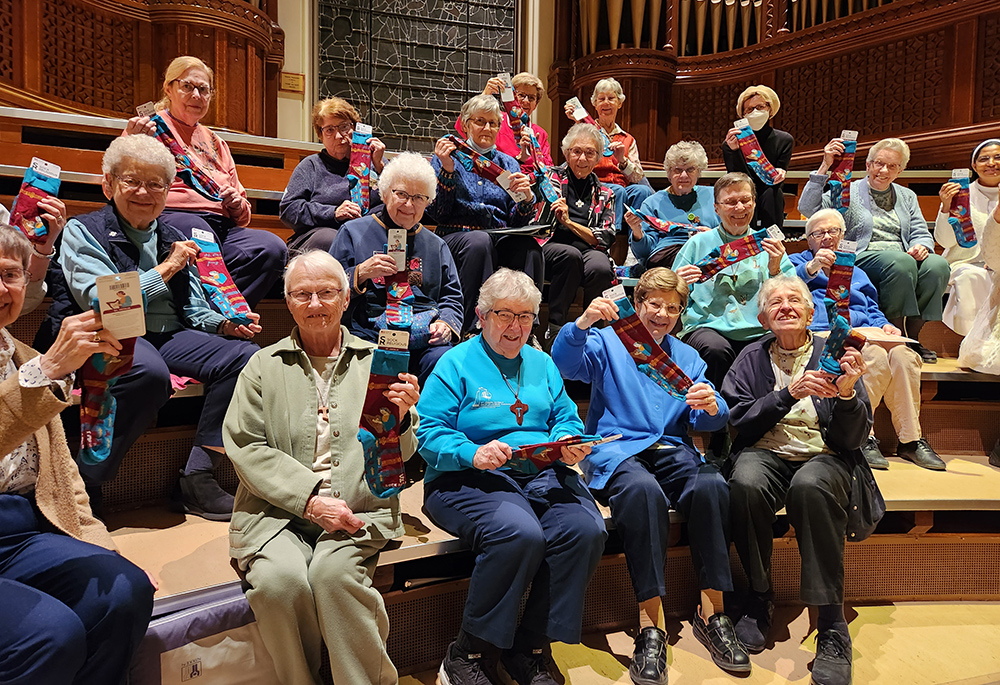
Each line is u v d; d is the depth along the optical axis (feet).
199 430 6.89
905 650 6.95
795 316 7.26
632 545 6.53
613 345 7.52
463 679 5.85
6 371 4.79
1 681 4.07
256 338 8.98
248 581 5.32
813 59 15.96
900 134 14.70
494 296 6.48
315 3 16.98
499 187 9.64
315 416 5.84
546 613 5.94
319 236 9.07
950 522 8.31
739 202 9.20
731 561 7.66
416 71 18.33
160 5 13.61
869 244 11.24
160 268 6.73
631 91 17.42
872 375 9.09
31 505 4.95
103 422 4.94
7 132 8.70
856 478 6.94
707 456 8.46
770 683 6.31
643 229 10.85
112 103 13.43
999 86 13.47
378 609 5.36
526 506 6.09
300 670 5.24
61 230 6.70
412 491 7.57
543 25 18.80
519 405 6.60
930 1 14.05
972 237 10.49
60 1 12.50
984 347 9.25
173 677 5.06
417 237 8.25
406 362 5.41
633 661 6.38
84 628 4.33
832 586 6.54
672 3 17.39
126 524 6.72
